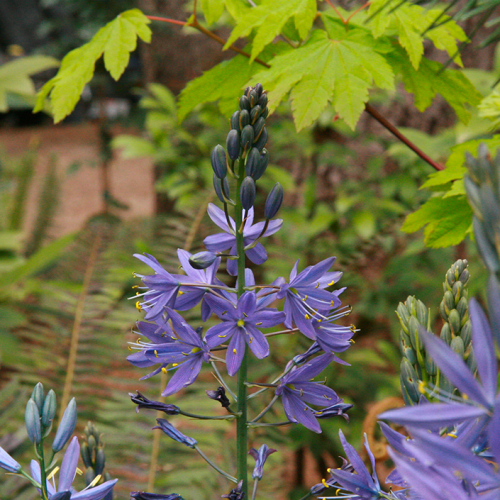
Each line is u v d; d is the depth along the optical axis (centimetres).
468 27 174
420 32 80
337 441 145
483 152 51
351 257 143
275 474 129
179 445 115
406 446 51
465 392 50
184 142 187
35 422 60
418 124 204
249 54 89
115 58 85
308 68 79
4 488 93
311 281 65
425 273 166
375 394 154
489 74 125
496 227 50
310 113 78
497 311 50
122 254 161
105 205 335
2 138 952
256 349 63
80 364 129
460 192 77
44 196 310
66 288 148
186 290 66
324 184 217
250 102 64
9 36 963
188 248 151
